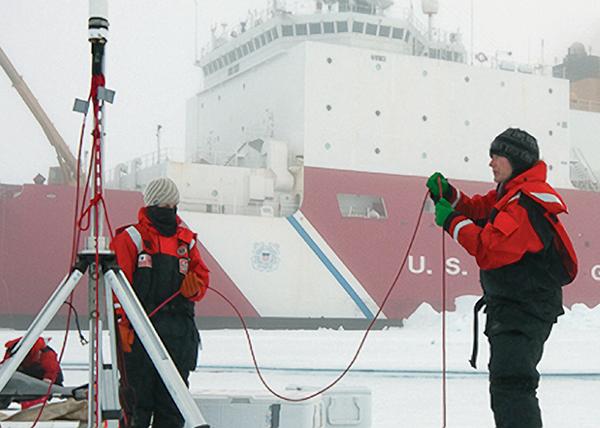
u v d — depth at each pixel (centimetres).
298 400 345
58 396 283
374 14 2497
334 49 2244
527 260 250
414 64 2352
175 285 316
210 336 1773
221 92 2584
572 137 2862
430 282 2338
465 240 249
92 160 220
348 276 2231
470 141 2412
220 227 2112
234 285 2116
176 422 312
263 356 1217
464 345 1530
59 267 2034
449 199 291
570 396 787
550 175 2538
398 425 538
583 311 2203
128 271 311
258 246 2148
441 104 2383
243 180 2177
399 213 2298
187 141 2730
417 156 2334
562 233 250
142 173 2261
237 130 2475
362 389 397
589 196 2598
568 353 1352
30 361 364
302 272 2192
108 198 2095
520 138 262
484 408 667
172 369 209
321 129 2212
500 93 2480
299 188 2227
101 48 221
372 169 2272
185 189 2119
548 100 2547
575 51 3381
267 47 2464
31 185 2053
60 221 2052
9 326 2012
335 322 2236
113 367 225
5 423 276
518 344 249
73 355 1159
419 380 969
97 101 220
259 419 345
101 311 221
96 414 220
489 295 259
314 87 2211
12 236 2033
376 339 1700
